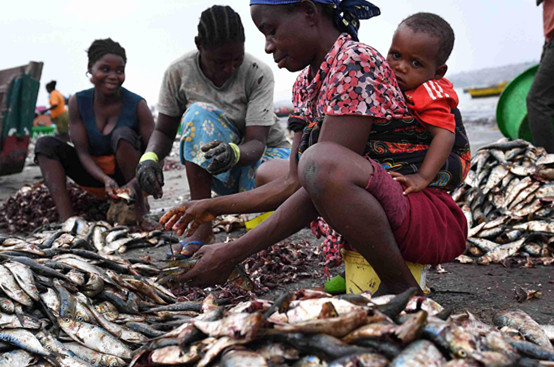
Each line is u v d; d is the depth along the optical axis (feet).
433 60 7.93
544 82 17.71
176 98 13.84
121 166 16.38
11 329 7.21
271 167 11.87
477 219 14.51
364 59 7.36
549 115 17.90
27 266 8.20
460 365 4.86
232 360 5.21
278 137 15.03
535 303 9.52
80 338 7.46
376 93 7.36
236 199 8.65
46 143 16.57
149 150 13.58
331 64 7.76
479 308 9.42
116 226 15.55
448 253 8.21
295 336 5.45
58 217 17.56
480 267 12.00
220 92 13.51
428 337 5.27
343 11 8.10
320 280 11.34
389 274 7.59
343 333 5.43
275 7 7.80
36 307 7.85
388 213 7.35
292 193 8.84
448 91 7.93
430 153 7.78
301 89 8.69
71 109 16.92
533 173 14.57
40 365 6.92
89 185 17.57
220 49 12.28
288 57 8.14
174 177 31.58
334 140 7.38
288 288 10.92
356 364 4.88
